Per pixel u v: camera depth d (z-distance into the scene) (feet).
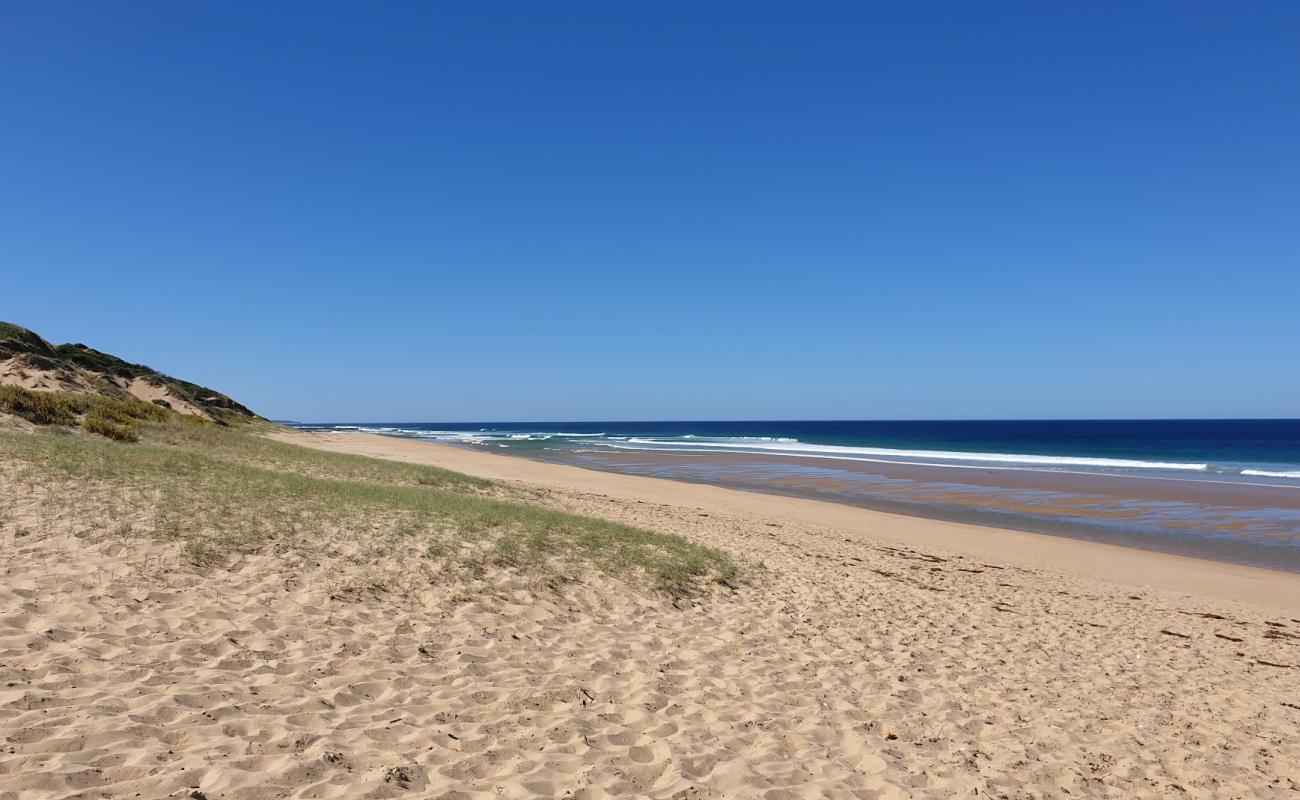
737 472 131.34
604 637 26.27
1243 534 72.59
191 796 12.75
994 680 26.66
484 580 29.94
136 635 19.97
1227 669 31.27
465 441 260.83
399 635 23.32
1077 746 21.01
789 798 15.81
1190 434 398.83
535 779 15.21
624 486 94.89
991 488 107.14
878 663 27.14
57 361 96.68
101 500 32.14
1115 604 43.37
